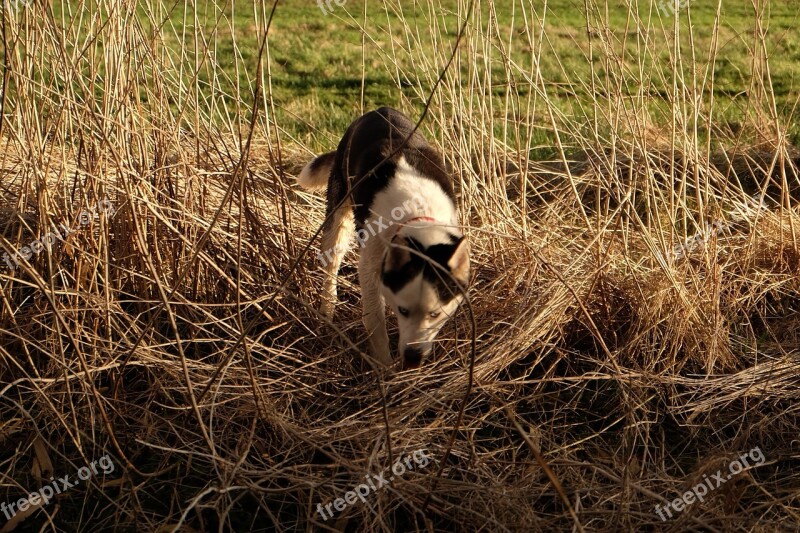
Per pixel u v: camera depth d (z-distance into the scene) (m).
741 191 4.85
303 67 10.13
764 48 4.53
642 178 5.33
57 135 3.88
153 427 3.41
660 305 4.03
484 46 4.41
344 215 4.35
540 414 3.68
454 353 3.97
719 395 3.78
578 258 4.14
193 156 4.45
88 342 3.59
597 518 2.96
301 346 3.99
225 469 3.06
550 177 6.07
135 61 4.05
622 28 9.66
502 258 4.44
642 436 3.49
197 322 3.97
